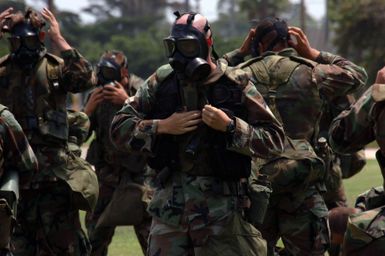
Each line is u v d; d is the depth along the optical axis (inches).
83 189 518.0
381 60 3189.0
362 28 3203.7
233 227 410.9
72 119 568.1
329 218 490.6
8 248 407.5
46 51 524.1
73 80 515.2
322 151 511.5
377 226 374.9
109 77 637.3
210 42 409.4
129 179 621.9
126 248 748.6
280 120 498.9
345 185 1264.8
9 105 515.8
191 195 410.0
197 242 407.8
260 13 4222.4
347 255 382.9
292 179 490.0
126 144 418.3
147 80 424.8
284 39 514.0
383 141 378.6
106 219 623.8
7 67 518.9
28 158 414.6
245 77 415.8
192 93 410.3
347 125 390.3
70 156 525.0
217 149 407.8
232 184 414.0
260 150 407.5
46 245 519.2
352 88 506.9
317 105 503.8
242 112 413.7
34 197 516.4
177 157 413.1
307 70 502.3
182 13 410.9
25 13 515.8
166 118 414.9
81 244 530.9
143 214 619.2
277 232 514.3
